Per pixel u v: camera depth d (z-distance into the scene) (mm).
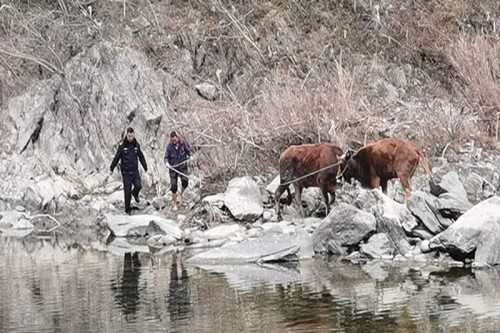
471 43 35406
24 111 35656
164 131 34250
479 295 16797
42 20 39438
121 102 34969
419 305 16109
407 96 35469
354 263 20719
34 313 16609
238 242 23609
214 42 38094
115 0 39938
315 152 25234
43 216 31016
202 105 35562
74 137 34938
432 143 30859
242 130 32469
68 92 35625
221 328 15000
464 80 34750
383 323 14953
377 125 31797
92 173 34062
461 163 29062
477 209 20531
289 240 22203
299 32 38906
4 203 32719
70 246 25297
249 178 28125
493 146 30766
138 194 30766
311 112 31703
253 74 36969
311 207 26812
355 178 24734
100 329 15273
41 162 34500
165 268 21016
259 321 15359
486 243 19875
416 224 21766
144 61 36312
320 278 18984
